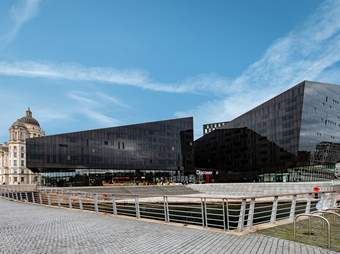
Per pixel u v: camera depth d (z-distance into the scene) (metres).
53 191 30.11
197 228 12.91
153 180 84.00
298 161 65.69
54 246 10.02
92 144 76.88
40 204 28.67
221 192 64.38
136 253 8.92
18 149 139.00
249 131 87.25
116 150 79.94
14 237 11.72
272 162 76.31
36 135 148.62
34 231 13.01
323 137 69.31
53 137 72.00
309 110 67.06
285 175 71.06
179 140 89.38
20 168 138.62
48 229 13.47
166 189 70.94
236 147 94.38
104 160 77.94
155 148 85.56
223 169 101.31
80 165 74.62
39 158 69.75
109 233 12.16
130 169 81.31
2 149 148.38
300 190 48.66
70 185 73.19
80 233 12.32
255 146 83.94
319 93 69.62
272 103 77.25
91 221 15.79
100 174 77.06
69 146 73.88
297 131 67.06
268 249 9.02
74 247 9.83
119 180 79.38
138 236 11.39
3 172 147.12
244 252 8.72
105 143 78.75
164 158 86.50
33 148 69.50
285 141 71.38
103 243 10.34
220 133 104.00
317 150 67.62
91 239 11.05
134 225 14.12
